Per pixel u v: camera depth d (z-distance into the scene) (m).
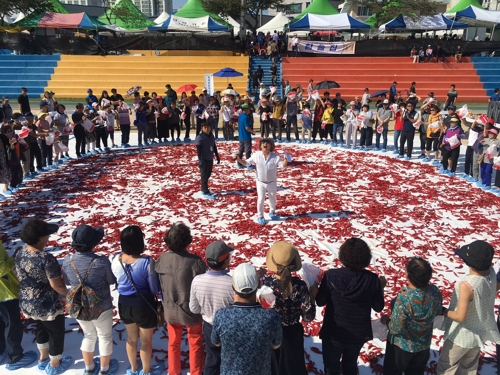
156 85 28.89
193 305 3.85
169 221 8.70
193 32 38.75
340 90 28.23
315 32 40.12
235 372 3.17
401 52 31.86
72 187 11.03
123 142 16.28
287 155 8.45
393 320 3.74
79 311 4.04
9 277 4.46
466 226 8.49
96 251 7.23
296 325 3.83
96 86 28.78
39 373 4.56
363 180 11.70
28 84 28.88
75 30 38.59
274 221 8.70
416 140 17.80
